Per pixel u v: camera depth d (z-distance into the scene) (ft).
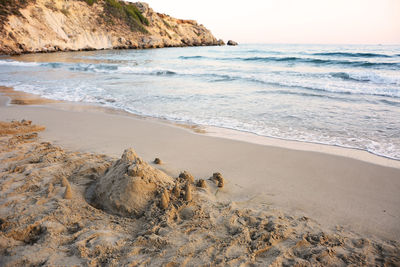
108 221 9.45
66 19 156.15
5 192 10.97
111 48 173.37
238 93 36.45
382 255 8.34
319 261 7.96
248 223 9.61
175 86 42.14
